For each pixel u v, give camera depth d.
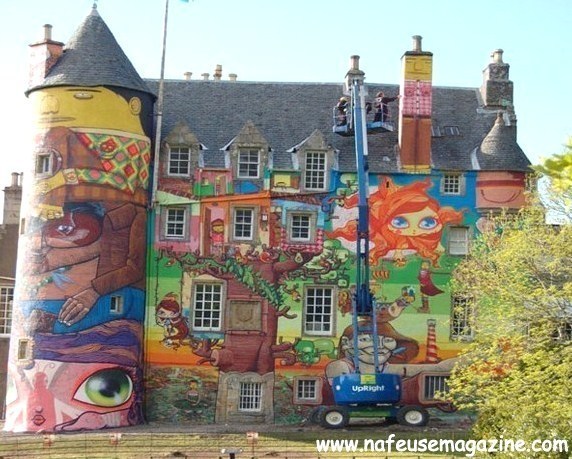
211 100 58.47
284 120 57.59
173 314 53.12
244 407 52.88
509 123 56.59
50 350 49.50
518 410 34.00
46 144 51.25
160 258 53.50
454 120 58.12
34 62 52.91
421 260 54.00
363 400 48.56
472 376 39.38
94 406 49.47
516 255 42.22
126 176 51.69
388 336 53.28
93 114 51.28
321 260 54.00
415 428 48.97
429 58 55.78
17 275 51.75
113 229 50.97
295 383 53.03
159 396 52.53
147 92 53.34
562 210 43.06
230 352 53.09
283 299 53.66
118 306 50.91
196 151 54.59
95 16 53.94
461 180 54.69
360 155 52.25
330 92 59.66
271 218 54.22
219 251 53.88
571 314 40.47
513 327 41.00
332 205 54.47
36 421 49.06
